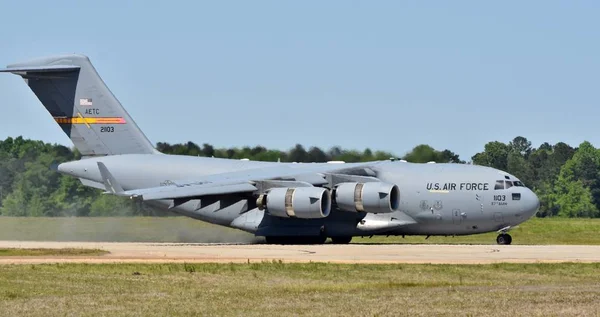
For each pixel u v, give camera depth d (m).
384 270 64.69
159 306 47.50
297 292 53.12
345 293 52.62
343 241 104.38
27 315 44.38
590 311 44.88
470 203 98.56
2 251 82.50
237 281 58.84
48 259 74.31
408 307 46.69
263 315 44.25
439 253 81.06
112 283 57.50
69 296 51.38
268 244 100.88
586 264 68.25
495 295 51.19
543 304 47.44
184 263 68.50
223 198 101.12
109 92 109.00
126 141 109.00
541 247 91.06
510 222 98.38
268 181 98.38
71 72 108.94
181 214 106.88
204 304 48.19
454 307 46.59
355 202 96.31
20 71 107.06
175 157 108.12
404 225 100.00
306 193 95.62
